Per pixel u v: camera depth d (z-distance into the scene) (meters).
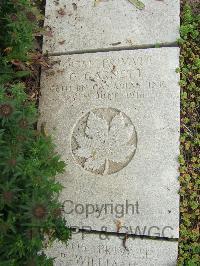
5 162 0.76
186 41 1.01
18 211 0.78
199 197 0.93
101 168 0.94
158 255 0.89
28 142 0.84
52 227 0.87
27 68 1.01
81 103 0.98
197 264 0.89
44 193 0.82
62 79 1.00
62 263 0.92
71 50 1.02
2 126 0.81
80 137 0.96
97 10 1.03
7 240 0.78
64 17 1.04
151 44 0.98
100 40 1.00
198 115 0.99
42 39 1.04
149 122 0.93
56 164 0.90
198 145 0.97
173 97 0.93
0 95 0.83
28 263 0.78
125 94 0.96
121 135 0.94
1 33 0.97
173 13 0.99
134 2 1.01
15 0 0.91
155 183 0.91
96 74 0.98
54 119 0.99
